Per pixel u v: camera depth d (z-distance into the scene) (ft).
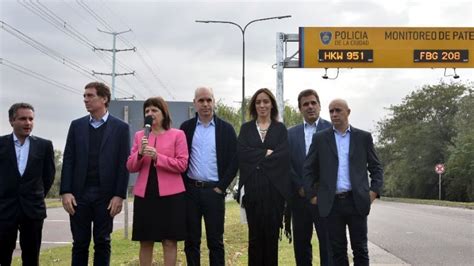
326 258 24.70
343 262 22.58
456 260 36.86
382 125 241.96
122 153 22.52
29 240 22.79
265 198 21.53
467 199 179.93
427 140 207.51
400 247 44.16
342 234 22.54
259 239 21.74
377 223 70.59
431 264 35.06
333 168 22.58
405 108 223.51
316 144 23.27
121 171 22.36
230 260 32.55
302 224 25.22
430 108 214.28
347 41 69.15
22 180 22.29
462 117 181.06
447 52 69.87
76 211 21.98
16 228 22.41
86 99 22.33
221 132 23.27
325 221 23.16
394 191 235.81
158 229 21.50
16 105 22.40
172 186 21.77
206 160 23.04
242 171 21.89
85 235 22.04
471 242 47.85
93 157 22.21
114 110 41.98
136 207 21.83
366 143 22.84
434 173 207.10
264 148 21.85
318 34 69.00
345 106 22.70
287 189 21.83
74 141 22.39
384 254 39.73
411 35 69.72
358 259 22.41
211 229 22.84
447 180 191.42
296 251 25.41
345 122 22.76
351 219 22.48
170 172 21.84
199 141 23.21
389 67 69.72
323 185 22.71
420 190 216.54
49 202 151.23
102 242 21.97
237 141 22.58
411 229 61.31
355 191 22.15
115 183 22.31
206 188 22.90
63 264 32.83
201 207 23.03
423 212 97.35
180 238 21.76
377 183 22.52
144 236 21.57
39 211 22.63
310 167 23.36
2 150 22.35
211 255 22.90
